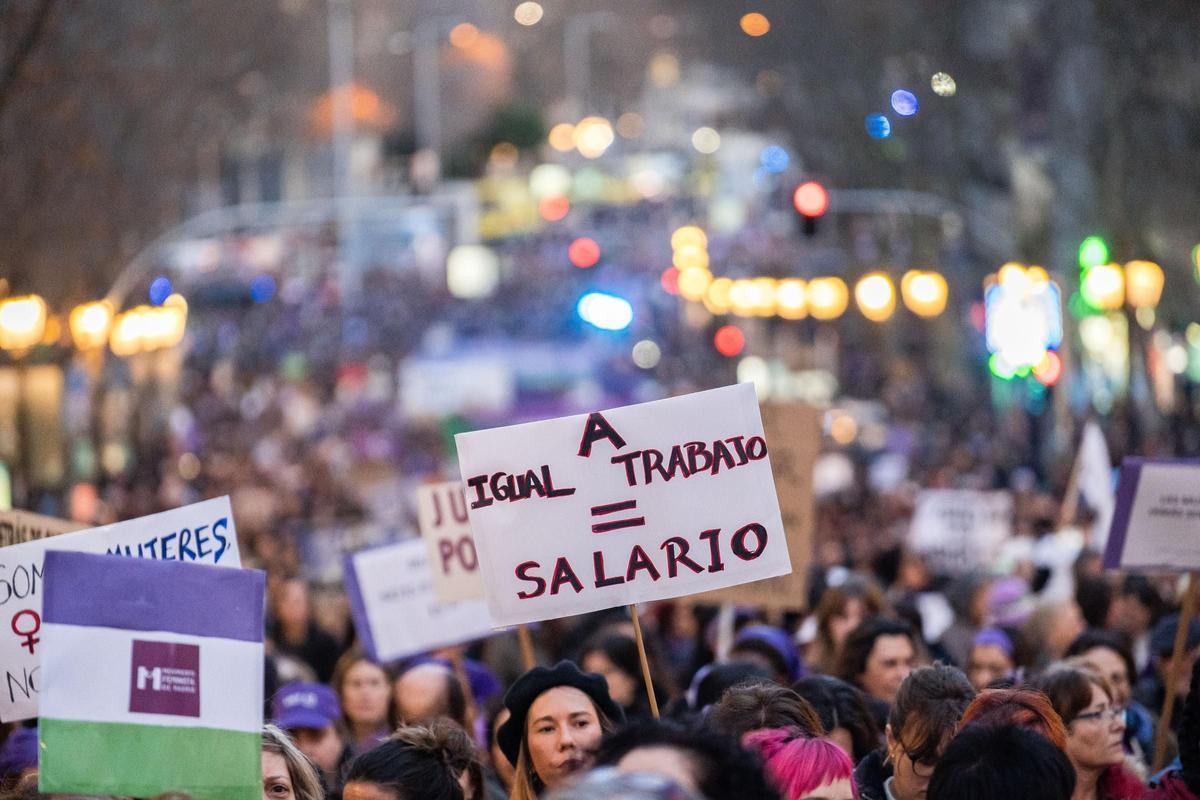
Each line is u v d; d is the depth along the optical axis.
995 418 73.12
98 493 53.19
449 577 15.65
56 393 55.38
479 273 158.62
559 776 10.27
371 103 182.75
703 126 179.50
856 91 71.94
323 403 97.31
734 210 159.38
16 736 12.11
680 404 10.78
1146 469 13.19
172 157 64.81
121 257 60.88
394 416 92.56
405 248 170.88
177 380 82.69
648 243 154.62
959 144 67.38
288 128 112.94
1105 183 48.75
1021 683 11.42
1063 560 22.94
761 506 10.75
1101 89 50.88
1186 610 13.03
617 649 14.82
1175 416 48.25
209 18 61.22
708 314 111.94
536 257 156.88
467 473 10.75
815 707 11.66
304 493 52.88
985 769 8.42
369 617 16.36
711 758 6.81
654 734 6.88
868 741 11.77
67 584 8.38
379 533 38.44
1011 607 19.86
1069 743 11.23
